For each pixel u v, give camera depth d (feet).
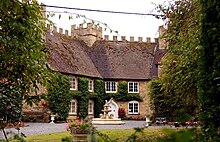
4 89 14.24
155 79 72.43
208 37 13.00
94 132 7.04
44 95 15.17
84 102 121.19
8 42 12.36
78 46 133.90
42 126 83.51
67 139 8.00
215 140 6.13
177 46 33.22
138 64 140.46
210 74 12.51
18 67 13.57
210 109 12.19
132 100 135.85
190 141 3.93
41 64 14.92
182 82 31.27
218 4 12.26
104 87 133.49
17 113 14.79
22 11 12.79
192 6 28.91
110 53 140.87
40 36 14.46
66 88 110.42
